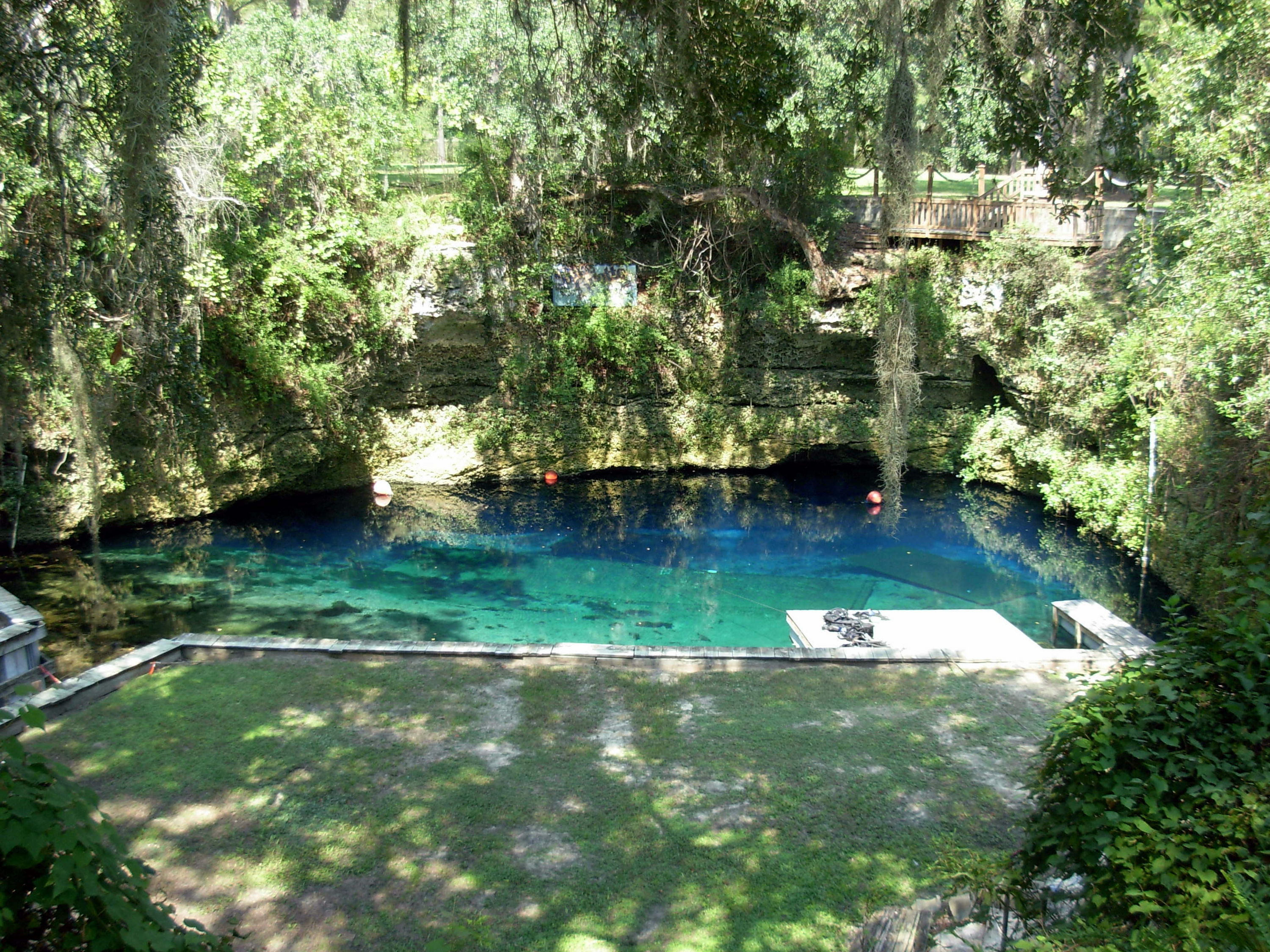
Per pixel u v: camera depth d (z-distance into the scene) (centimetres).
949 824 659
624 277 2222
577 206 2114
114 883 327
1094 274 1892
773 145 911
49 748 761
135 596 1580
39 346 1177
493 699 858
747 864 622
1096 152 1025
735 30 850
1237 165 1340
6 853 298
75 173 1214
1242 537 987
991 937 442
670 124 940
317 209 2006
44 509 1702
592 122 1419
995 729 795
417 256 2075
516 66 1450
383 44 2052
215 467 1925
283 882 605
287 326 2003
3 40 861
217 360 1884
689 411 2362
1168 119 1441
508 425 2311
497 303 2175
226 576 1708
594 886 604
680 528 2072
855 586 1695
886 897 583
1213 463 1271
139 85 845
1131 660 472
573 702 853
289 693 867
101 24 945
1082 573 1714
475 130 2091
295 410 2081
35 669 942
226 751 762
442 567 1803
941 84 887
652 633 1475
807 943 546
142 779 718
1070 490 1788
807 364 2328
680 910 580
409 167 2256
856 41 1252
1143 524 1533
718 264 2256
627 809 686
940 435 2286
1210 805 387
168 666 932
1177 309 1365
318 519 2084
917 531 2016
